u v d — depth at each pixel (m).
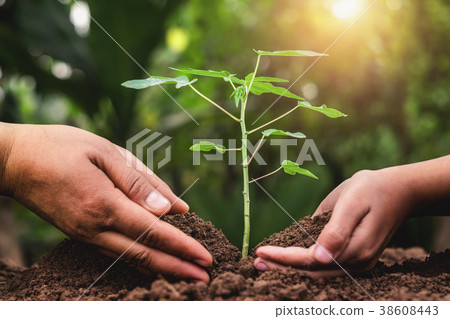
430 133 1.99
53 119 1.79
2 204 1.07
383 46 1.75
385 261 0.76
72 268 0.55
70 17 1.31
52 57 1.24
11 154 0.52
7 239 1.02
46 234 1.86
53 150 0.52
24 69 1.17
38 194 0.52
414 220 1.34
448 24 1.72
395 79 1.83
